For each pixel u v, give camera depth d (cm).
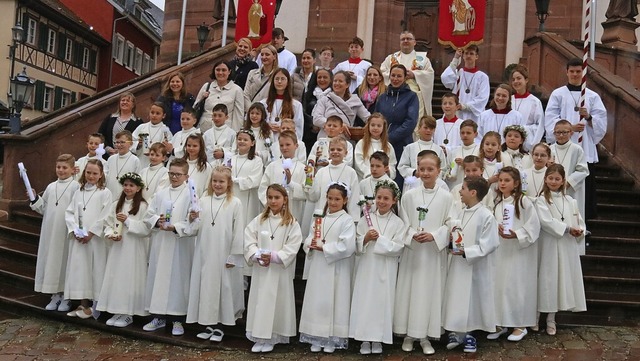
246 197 797
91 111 1142
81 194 779
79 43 3662
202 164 797
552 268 707
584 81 850
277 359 659
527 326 701
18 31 2530
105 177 819
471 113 1016
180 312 720
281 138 766
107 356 666
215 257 707
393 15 1766
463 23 1041
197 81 1318
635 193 995
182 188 747
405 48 1061
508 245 704
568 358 641
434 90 1441
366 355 664
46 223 801
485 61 1706
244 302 765
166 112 939
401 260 688
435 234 663
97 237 768
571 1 1675
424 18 1764
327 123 802
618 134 1100
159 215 727
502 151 802
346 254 661
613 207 965
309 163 791
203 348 688
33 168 1066
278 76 883
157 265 724
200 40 1664
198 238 716
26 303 803
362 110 901
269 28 1156
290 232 688
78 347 693
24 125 1188
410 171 782
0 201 1041
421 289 668
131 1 4181
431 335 664
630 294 788
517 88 929
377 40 1744
